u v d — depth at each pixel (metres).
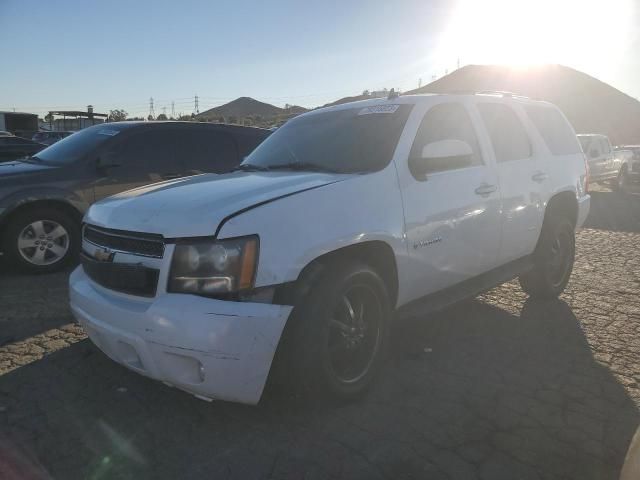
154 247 2.90
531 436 2.95
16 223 6.00
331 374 3.06
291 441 2.91
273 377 2.99
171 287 2.82
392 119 3.99
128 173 6.74
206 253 2.78
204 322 2.67
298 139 4.37
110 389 3.49
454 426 3.05
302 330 2.92
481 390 3.47
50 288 5.65
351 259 3.23
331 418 3.13
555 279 5.39
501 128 4.76
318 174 3.59
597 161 16.84
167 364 2.79
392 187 3.53
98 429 3.04
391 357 3.99
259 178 3.57
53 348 4.12
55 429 3.03
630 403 3.31
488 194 4.26
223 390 2.75
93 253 3.25
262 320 2.74
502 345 4.23
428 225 3.69
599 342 4.30
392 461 2.73
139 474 2.64
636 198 16.03
